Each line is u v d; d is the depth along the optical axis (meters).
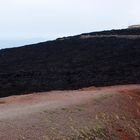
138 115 27.16
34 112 23.20
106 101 28.58
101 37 85.06
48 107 25.09
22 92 47.12
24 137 17.86
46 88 48.75
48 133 18.83
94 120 22.41
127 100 30.08
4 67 67.62
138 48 71.81
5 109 25.30
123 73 55.66
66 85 49.97
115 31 93.56
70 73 58.03
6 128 19.03
